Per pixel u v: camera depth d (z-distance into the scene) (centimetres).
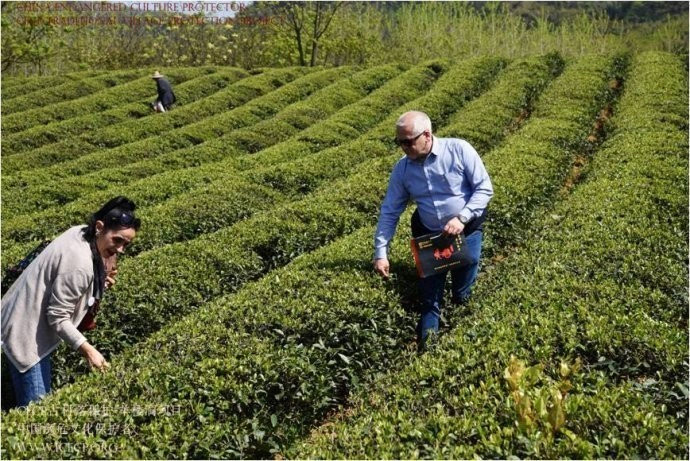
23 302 490
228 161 1623
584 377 475
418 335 670
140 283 783
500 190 1021
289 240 959
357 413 511
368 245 808
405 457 386
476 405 438
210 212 1167
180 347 555
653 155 1188
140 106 2523
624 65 2472
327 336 614
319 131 1923
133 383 489
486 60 2647
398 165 663
